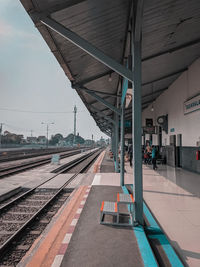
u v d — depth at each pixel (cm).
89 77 652
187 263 233
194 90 925
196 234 308
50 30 362
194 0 436
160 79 1035
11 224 395
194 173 913
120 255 237
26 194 610
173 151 1170
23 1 282
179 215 386
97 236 288
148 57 695
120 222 346
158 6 427
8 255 282
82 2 330
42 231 363
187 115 1014
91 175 903
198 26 572
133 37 345
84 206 436
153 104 1761
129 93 524
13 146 4941
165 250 258
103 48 530
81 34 434
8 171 1116
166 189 597
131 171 1040
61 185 717
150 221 349
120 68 338
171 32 564
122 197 372
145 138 2086
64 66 513
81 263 221
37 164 1462
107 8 366
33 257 236
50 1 302
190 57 859
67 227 325
